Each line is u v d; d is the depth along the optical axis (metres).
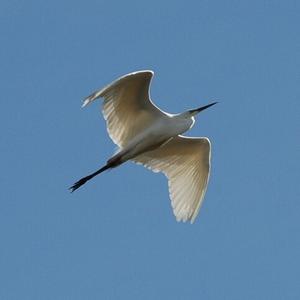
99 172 18.83
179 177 19.95
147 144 18.48
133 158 19.16
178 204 19.91
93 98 16.81
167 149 19.66
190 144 19.56
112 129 18.47
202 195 19.75
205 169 19.69
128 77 17.42
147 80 17.73
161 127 18.39
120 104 18.17
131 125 18.58
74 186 19.00
